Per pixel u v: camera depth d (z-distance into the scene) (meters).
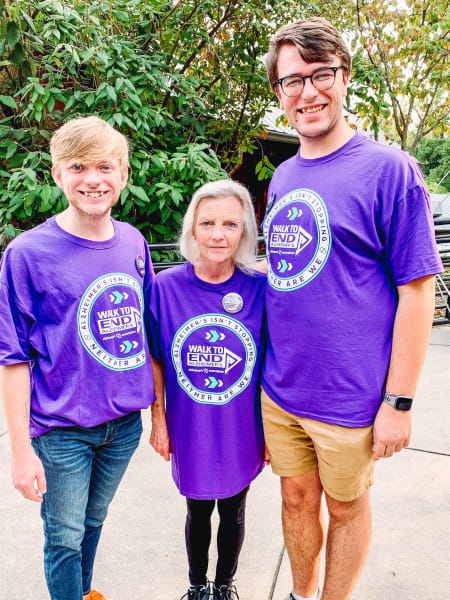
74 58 3.57
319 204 1.30
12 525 2.06
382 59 6.69
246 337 1.50
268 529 2.04
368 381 1.32
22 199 3.79
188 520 1.61
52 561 1.37
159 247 4.20
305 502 1.58
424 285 1.25
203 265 1.49
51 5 3.62
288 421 1.48
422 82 7.33
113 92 3.75
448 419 2.87
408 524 2.01
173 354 1.51
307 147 1.38
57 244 1.29
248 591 1.73
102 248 1.35
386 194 1.23
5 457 2.57
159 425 1.63
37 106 3.78
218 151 5.96
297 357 1.37
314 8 5.14
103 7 3.98
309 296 1.32
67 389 1.30
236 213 1.43
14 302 1.24
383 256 1.30
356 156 1.28
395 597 1.67
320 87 1.28
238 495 1.57
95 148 1.23
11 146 4.00
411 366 1.28
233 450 1.52
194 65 5.23
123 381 1.38
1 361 1.22
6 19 3.26
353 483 1.40
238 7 4.89
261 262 1.68
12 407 1.25
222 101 5.18
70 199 1.28
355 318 1.29
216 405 1.49
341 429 1.35
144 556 1.89
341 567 1.50
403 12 6.44
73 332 1.29
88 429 1.35
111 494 1.54
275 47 1.35
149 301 1.55
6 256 1.24
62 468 1.32
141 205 4.09
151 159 4.04
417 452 2.54
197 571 1.64
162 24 4.51
